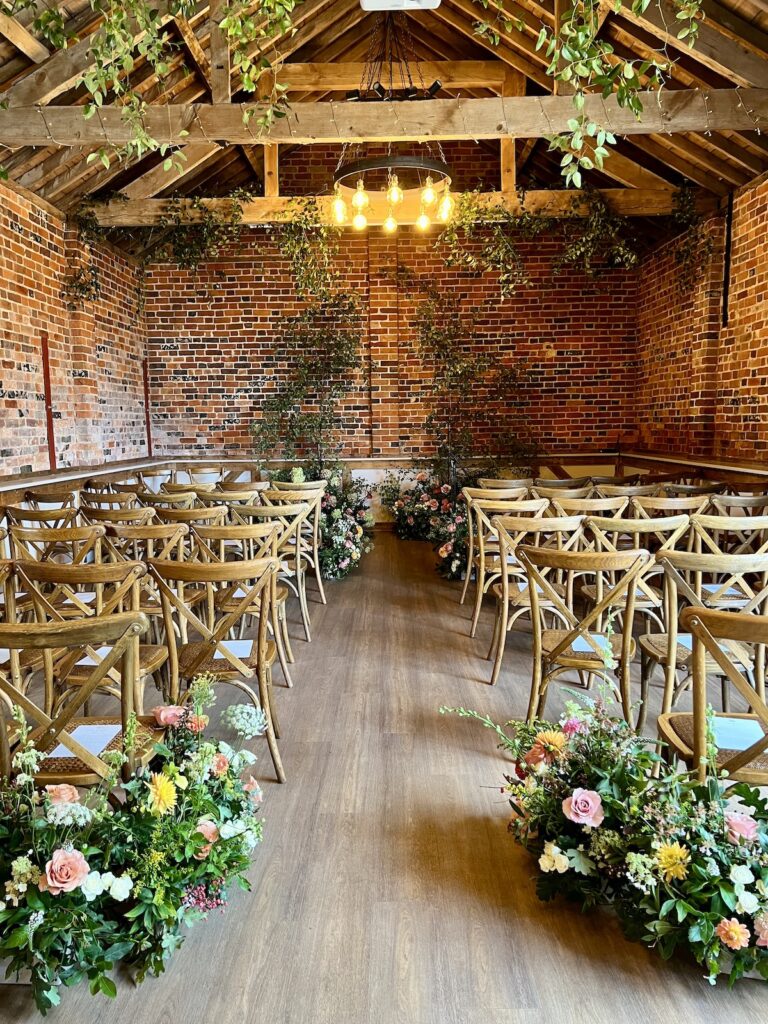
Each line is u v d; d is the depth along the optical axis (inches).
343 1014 56.2
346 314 276.2
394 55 236.5
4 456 173.6
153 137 155.3
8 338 175.9
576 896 67.4
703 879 59.0
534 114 156.8
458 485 265.9
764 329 184.4
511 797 82.0
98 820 62.4
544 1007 56.7
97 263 226.5
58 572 80.4
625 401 278.2
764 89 152.1
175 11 123.0
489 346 278.5
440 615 171.0
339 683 127.3
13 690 63.1
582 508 137.2
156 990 59.0
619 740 71.9
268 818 84.0
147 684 131.9
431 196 176.7
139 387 267.1
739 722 77.5
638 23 151.0
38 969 55.1
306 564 191.3
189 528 110.8
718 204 205.6
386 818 83.9
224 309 275.1
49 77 148.3
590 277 273.3
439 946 63.6
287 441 279.1
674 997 57.8
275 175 229.3
